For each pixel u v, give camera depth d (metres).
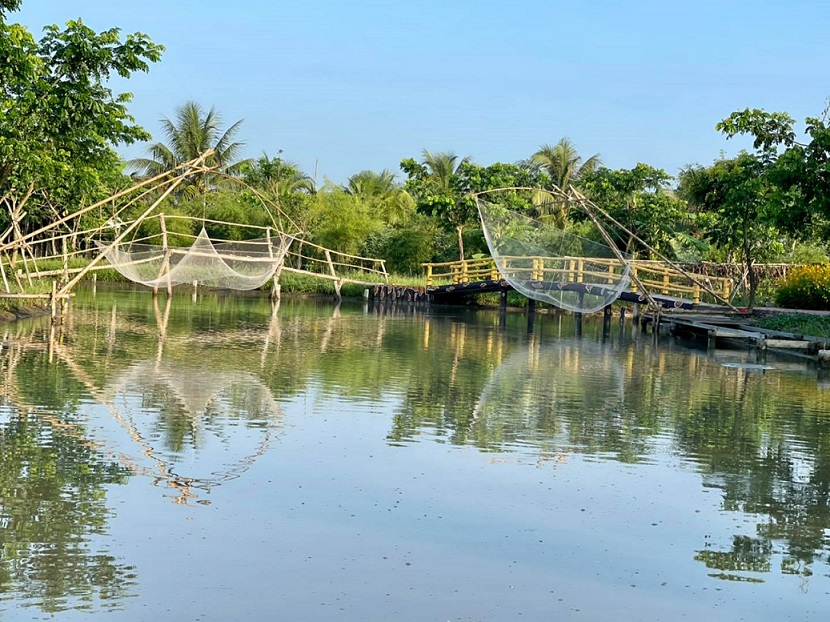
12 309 23.84
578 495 8.59
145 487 8.32
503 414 12.42
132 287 43.16
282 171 47.72
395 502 8.19
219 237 46.09
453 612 6.00
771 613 6.16
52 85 19.55
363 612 5.95
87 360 16.28
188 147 48.56
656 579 6.67
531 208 42.31
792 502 8.59
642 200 37.50
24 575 6.28
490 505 8.20
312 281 42.53
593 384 15.66
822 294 29.16
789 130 23.02
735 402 13.97
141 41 20.03
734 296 33.16
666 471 9.57
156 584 6.23
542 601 6.23
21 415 11.07
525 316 35.38
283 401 12.81
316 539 7.19
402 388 14.45
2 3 17.75
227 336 21.98
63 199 26.92
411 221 47.53
